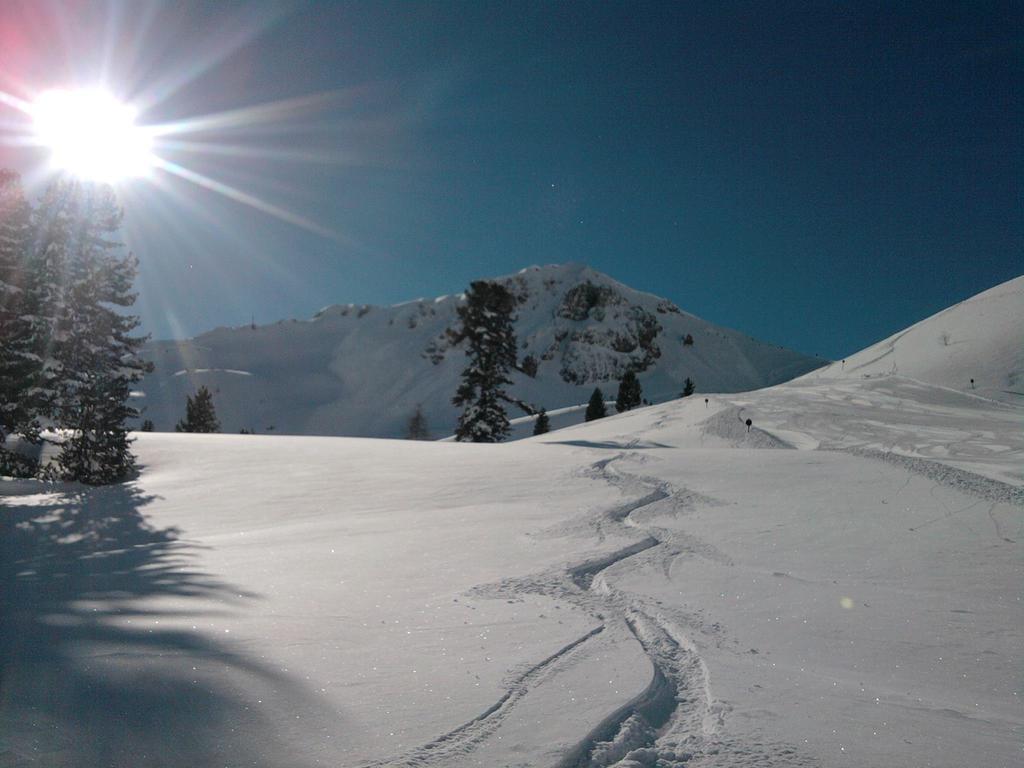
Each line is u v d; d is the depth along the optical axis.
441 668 4.58
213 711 3.61
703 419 39.78
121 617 5.68
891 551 9.70
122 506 18.05
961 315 78.50
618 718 3.76
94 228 30.80
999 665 5.34
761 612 6.75
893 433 31.44
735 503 13.60
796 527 11.40
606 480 17.16
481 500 15.65
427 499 16.44
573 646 5.22
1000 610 6.93
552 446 28.38
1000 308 75.25
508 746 3.34
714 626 6.17
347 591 7.34
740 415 39.47
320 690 4.05
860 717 4.02
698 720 3.90
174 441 32.03
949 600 7.30
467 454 26.05
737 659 5.19
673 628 5.99
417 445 30.86
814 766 3.29
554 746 3.34
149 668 4.20
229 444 31.02
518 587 7.55
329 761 3.13
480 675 4.44
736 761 3.32
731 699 4.23
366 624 5.83
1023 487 13.80
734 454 21.02
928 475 15.48
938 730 3.87
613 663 4.79
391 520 13.52
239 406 190.25
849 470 16.77
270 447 29.78
